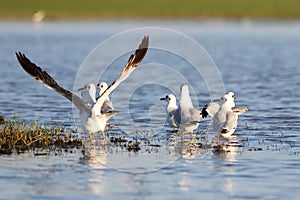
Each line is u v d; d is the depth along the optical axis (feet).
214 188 44.78
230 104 60.95
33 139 59.52
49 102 86.12
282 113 77.00
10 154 54.65
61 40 207.82
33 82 109.60
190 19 286.87
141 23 264.72
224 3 319.27
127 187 45.03
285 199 42.04
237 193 43.50
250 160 52.70
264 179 46.78
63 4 313.32
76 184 45.62
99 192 43.91
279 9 306.35
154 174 48.55
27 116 73.97
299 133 64.44
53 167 50.31
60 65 140.97
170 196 43.14
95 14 297.94
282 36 223.71
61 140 59.57
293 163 51.49
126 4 317.01
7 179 46.62
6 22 279.49
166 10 304.71
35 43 197.77
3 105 82.99
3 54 164.35
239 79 115.14
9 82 109.50
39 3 313.94
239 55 166.81
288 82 109.81
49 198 42.37
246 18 291.38
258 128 67.15
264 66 139.44
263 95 93.66
